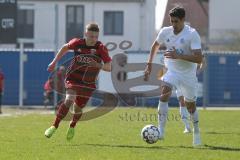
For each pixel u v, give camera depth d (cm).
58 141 4138
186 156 3338
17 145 3875
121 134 4769
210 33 16538
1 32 9938
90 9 16488
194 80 3847
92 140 4244
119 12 16550
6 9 9931
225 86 11050
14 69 10875
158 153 3466
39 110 9362
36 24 16325
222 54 11044
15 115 7850
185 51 3778
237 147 3828
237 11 17700
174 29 3788
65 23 16400
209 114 8312
